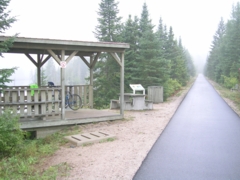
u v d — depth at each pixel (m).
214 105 15.96
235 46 33.78
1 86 7.53
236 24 34.28
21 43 7.84
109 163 5.22
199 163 5.25
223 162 5.32
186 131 8.39
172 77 33.28
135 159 5.47
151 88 17.83
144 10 22.20
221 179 4.43
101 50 9.54
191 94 24.80
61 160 5.48
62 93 8.66
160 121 10.23
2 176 4.61
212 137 7.54
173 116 11.59
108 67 20.39
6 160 5.57
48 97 8.36
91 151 6.12
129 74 19.91
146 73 19.22
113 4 21.22
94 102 18.98
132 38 21.05
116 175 4.58
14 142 6.01
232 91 27.92
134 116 11.44
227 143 6.86
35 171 4.87
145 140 7.15
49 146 6.72
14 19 7.62
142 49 19.36
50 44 8.35
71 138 7.25
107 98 19.17
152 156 5.70
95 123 9.47
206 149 6.28
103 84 19.98
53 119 8.65
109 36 20.86
